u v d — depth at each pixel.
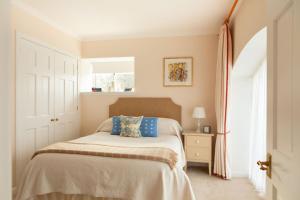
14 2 2.59
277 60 0.95
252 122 3.22
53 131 3.37
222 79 3.21
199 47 3.81
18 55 2.66
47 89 3.23
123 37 4.05
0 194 0.56
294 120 0.77
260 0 1.95
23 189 2.11
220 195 2.67
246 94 3.33
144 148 2.36
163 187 1.90
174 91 3.91
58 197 2.15
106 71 4.41
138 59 4.03
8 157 0.59
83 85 4.30
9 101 0.59
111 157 2.12
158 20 3.28
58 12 2.97
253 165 3.04
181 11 2.94
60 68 3.55
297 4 0.74
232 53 3.19
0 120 0.56
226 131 3.21
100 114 4.20
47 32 3.21
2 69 0.57
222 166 3.22
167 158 2.09
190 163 3.89
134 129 3.28
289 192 0.81
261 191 2.74
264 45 2.41
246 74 3.28
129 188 1.96
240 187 2.91
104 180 2.01
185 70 3.86
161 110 3.91
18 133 2.66
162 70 3.95
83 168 2.06
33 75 2.93
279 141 0.92
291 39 0.80
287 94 0.83
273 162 0.99
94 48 4.19
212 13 3.01
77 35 4.01
